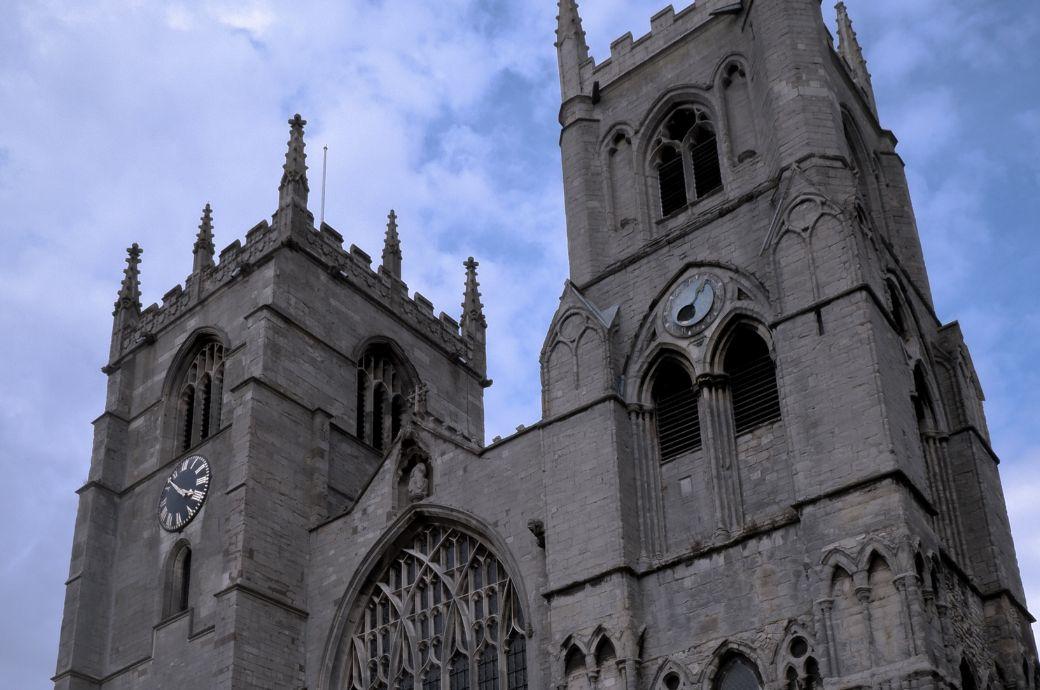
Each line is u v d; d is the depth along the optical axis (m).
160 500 72.94
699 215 63.03
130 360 80.88
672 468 57.12
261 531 66.00
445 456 64.38
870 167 67.38
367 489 66.81
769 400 55.91
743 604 50.81
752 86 64.31
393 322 81.94
